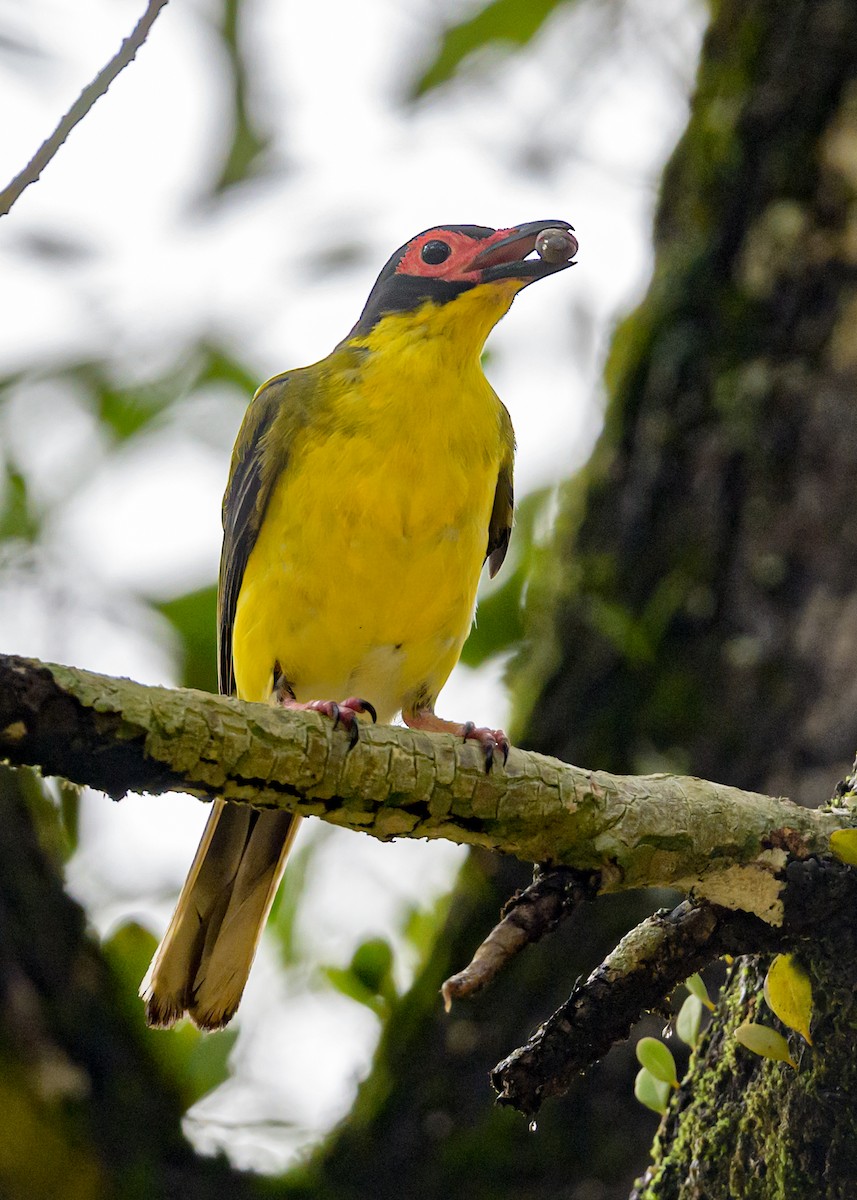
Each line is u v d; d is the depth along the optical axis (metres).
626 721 10.58
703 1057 7.17
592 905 9.95
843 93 10.92
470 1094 9.80
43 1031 9.32
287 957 12.19
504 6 13.44
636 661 10.62
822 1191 6.45
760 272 10.87
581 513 11.10
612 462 11.05
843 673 10.12
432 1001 10.12
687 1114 7.00
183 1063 9.94
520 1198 9.48
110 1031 9.56
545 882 6.48
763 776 10.16
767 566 10.48
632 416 11.04
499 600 13.42
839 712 10.03
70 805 11.89
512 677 12.23
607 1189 9.35
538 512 13.45
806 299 10.77
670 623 10.65
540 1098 6.50
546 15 13.45
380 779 6.12
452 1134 9.70
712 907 6.51
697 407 10.85
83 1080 9.31
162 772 5.72
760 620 10.44
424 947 11.60
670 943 6.50
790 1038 6.56
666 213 11.39
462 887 10.36
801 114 10.97
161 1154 9.37
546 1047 6.48
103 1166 9.09
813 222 10.84
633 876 6.45
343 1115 10.14
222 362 14.19
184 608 13.53
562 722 10.75
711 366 10.87
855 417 10.50
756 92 11.06
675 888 6.53
